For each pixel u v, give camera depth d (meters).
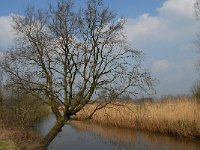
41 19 22.23
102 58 21.52
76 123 43.62
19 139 22.12
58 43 21.34
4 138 21.28
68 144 26.58
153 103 34.62
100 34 21.59
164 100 34.69
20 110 27.80
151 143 26.00
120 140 28.02
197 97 32.06
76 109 22.00
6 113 30.36
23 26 22.14
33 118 30.97
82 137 30.38
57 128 21.98
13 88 22.66
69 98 21.70
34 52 21.80
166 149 23.34
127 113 35.03
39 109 39.12
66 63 21.48
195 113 28.66
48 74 21.75
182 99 33.09
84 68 21.62
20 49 22.17
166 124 30.39
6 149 17.88
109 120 38.34
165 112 31.41
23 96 24.78
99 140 28.44
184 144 25.09
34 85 22.55
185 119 28.53
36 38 21.80
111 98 21.69
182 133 28.23
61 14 21.31
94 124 41.06
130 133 32.03
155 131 31.73
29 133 25.00
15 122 29.17
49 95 22.12
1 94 29.64
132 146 25.05
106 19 21.64
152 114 32.22
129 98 22.36
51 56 21.69
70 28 21.36
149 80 21.78
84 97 21.73
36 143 21.58
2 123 27.91
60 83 21.53
